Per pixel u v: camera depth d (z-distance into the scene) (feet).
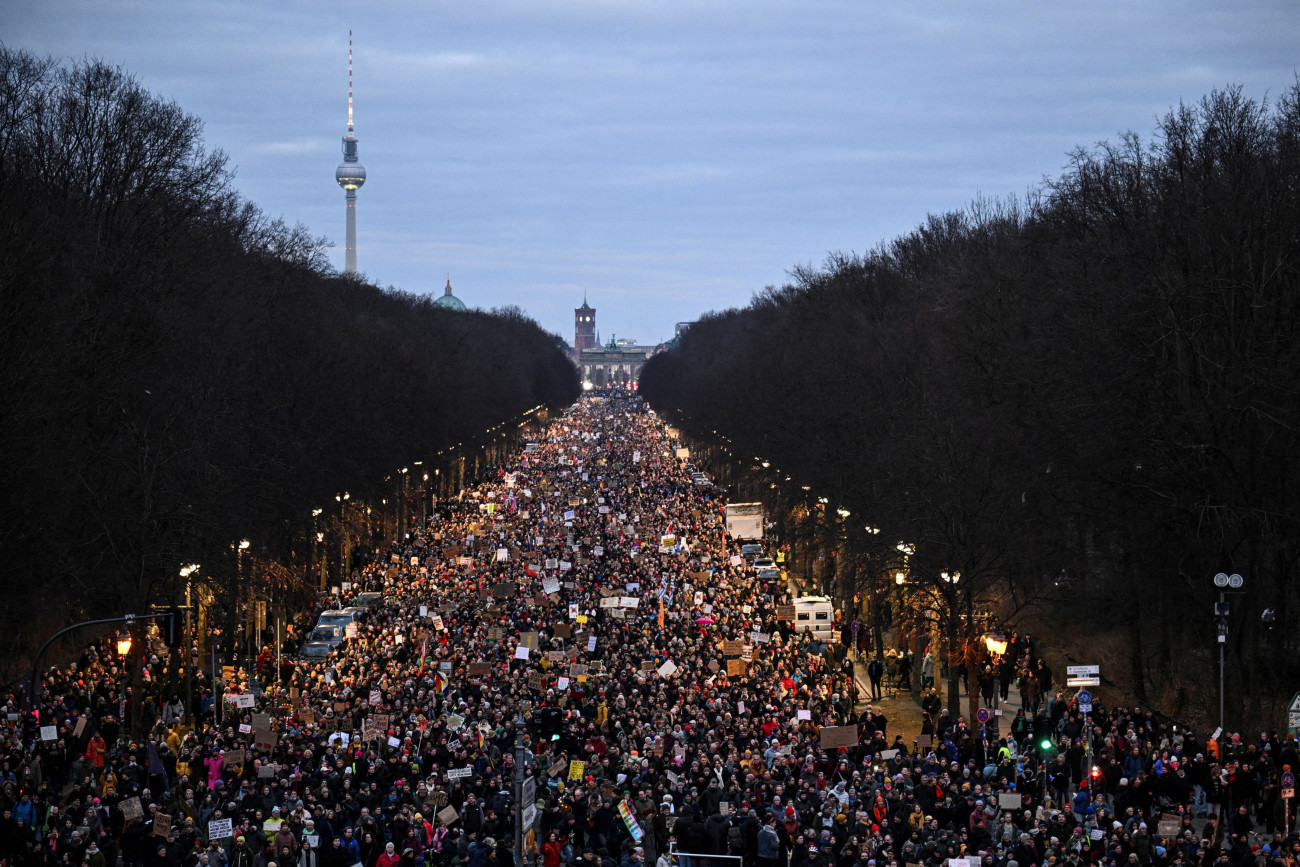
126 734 196.65
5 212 205.16
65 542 203.72
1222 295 193.16
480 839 131.03
